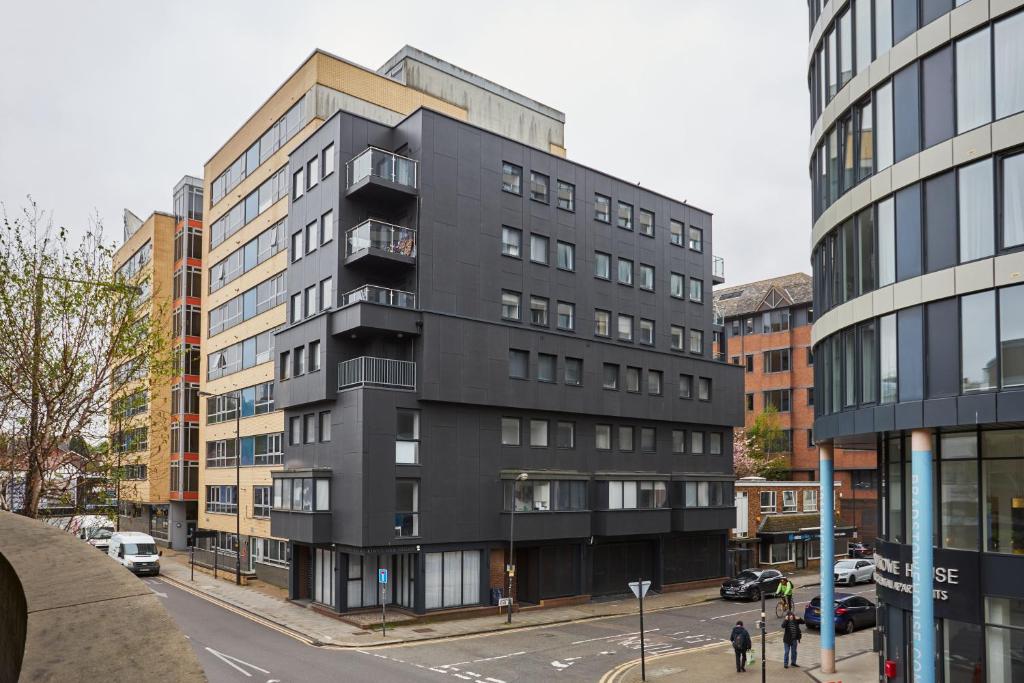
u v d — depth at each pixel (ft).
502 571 118.11
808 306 228.43
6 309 54.13
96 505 61.31
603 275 140.05
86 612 12.85
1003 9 56.03
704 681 76.69
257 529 144.46
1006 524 57.36
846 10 72.28
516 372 122.31
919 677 58.03
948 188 59.11
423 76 151.43
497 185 125.18
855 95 69.10
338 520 108.27
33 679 10.33
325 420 116.16
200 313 192.65
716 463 155.12
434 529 109.50
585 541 125.70
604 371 135.23
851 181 70.69
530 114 167.22
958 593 59.52
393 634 96.43
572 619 110.63
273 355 142.00
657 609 121.19
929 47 60.95
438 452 111.75
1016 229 54.65
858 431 67.00
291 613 109.09
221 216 172.96
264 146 153.99
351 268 116.98
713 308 164.45
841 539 187.52
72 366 56.65
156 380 63.82
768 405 232.94
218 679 71.77
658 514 135.64
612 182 143.43
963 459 60.64
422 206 115.85
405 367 111.45
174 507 192.13
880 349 64.95
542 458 124.36
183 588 132.57
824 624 78.95
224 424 164.35
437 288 116.16
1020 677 55.47
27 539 17.57
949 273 58.23
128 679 10.39
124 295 60.95
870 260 66.90
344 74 140.56
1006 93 55.72
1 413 54.65
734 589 130.00
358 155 117.60
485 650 88.94
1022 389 53.31
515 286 125.39
